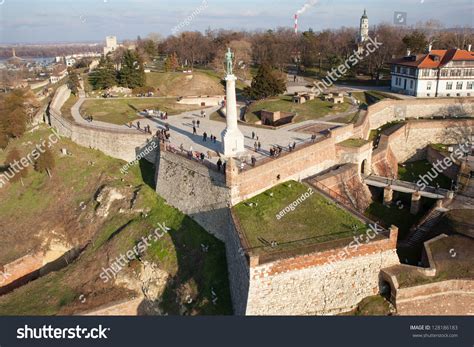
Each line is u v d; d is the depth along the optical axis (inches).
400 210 1998.0
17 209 2406.5
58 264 2057.1
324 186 1856.5
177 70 4813.0
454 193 1930.4
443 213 1769.2
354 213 1545.3
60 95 3476.9
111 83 3922.2
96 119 2962.6
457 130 2738.7
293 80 4471.0
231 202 1585.9
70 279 1784.0
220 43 5487.2
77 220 2209.6
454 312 1352.1
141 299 1649.9
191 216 1846.7
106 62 4168.3
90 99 3666.3
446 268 1393.9
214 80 4261.8
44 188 2509.8
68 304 1615.4
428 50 3789.4
